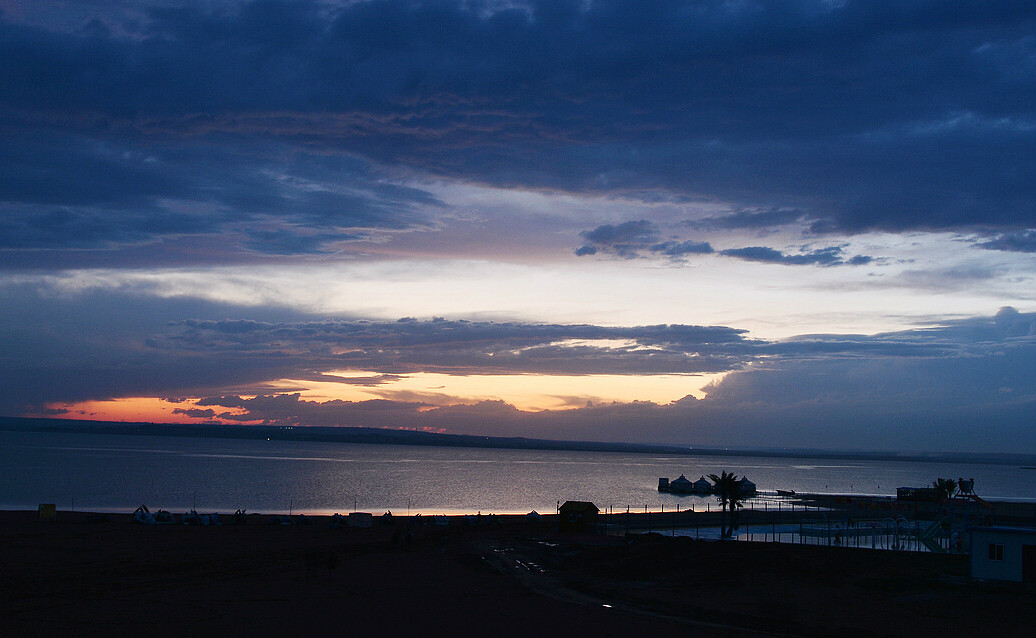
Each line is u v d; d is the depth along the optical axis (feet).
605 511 506.89
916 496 504.84
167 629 130.72
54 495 513.45
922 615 142.20
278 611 147.33
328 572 198.18
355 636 129.80
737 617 146.10
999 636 128.26
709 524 355.77
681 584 183.73
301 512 462.19
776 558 202.69
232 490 609.83
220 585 174.81
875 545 255.29
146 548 240.73
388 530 326.03
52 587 167.63
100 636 124.77
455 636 130.93
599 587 181.88
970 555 169.89
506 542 280.72
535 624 140.15
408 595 167.73
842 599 159.63
